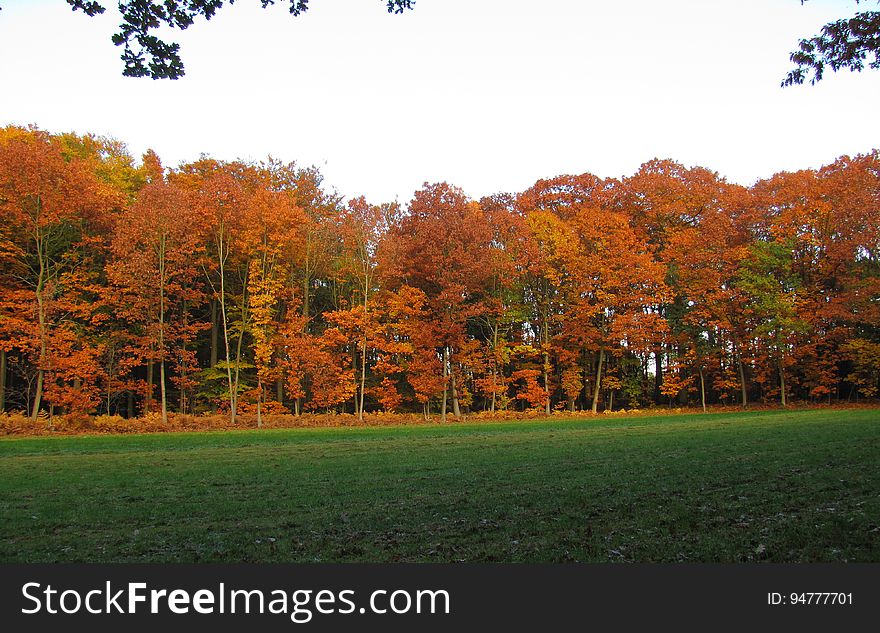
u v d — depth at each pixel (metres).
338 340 38.06
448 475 14.26
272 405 38.19
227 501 11.46
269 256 37.59
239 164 42.53
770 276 41.31
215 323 39.56
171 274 33.47
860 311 38.94
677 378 44.31
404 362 41.00
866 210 39.16
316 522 9.67
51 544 8.59
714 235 42.62
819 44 10.61
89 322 35.41
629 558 7.31
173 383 40.56
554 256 41.84
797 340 41.31
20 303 31.91
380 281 40.25
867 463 13.23
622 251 42.41
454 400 40.31
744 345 42.22
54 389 30.83
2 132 36.31
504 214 42.72
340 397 37.19
